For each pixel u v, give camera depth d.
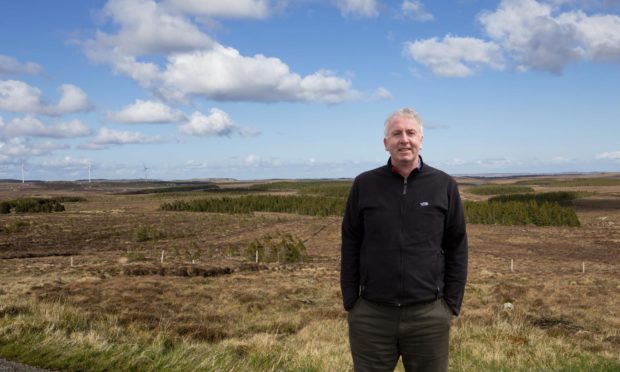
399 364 7.91
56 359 5.86
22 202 119.06
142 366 5.81
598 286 29.00
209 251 55.59
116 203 175.75
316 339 12.55
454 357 9.64
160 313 16.53
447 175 3.97
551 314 19.27
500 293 24.30
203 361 6.05
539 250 62.56
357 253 4.05
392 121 3.84
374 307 3.93
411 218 3.81
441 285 3.91
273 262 46.72
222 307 19.61
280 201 148.00
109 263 40.78
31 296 18.38
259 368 6.52
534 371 9.12
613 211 132.62
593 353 11.79
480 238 76.69
